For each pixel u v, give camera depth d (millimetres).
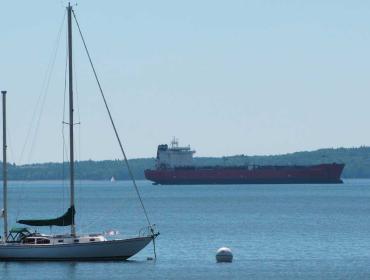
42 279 177125
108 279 177875
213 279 179375
